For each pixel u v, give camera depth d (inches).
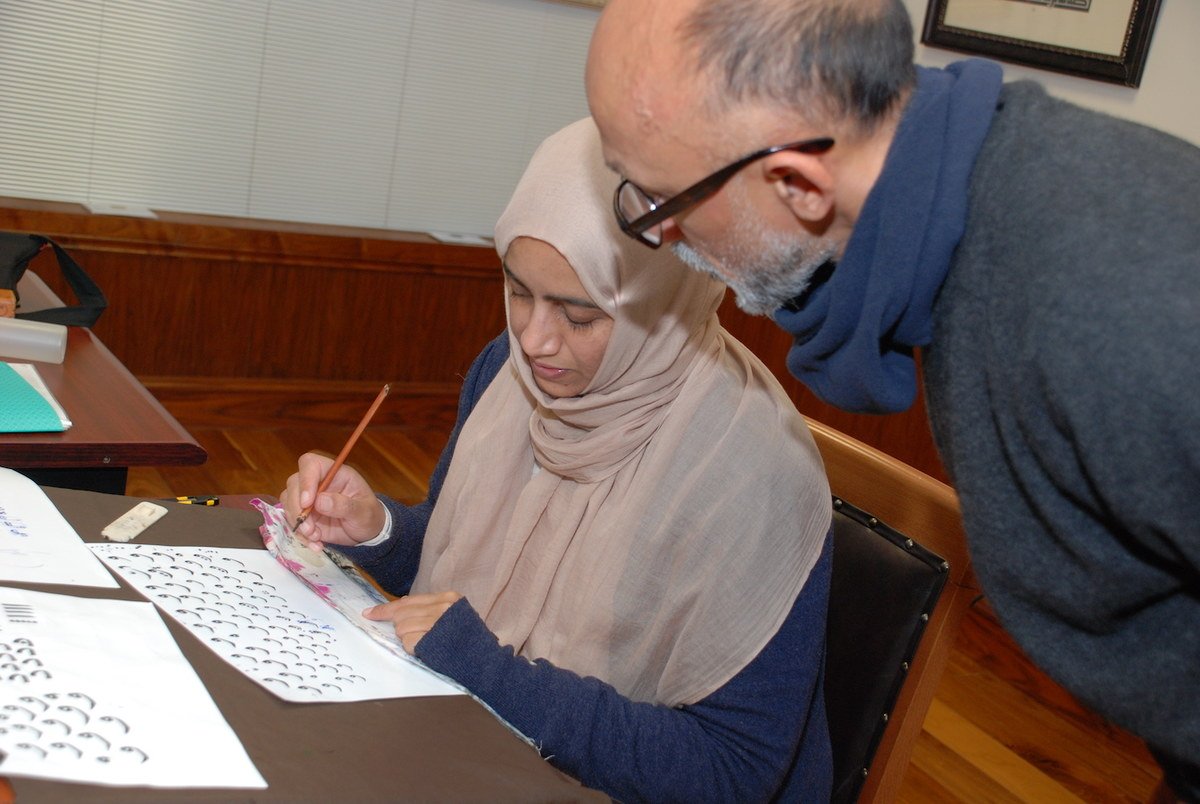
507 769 36.3
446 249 152.9
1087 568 31.3
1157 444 27.8
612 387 51.1
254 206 143.6
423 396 158.1
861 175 32.9
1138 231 28.7
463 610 44.1
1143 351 27.8
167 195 138.6
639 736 45.0
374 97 145.6
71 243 131.2
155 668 36.0
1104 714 32.4
